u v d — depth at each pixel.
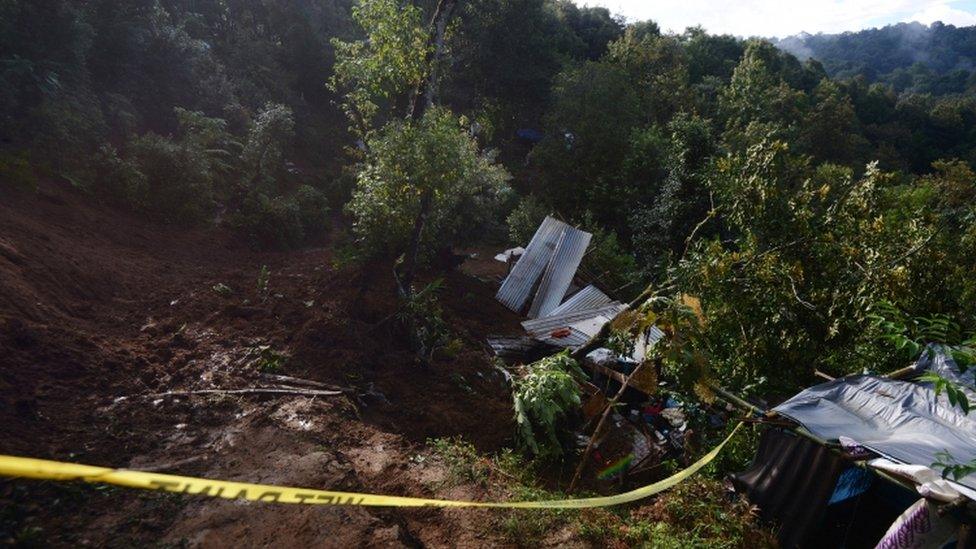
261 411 5.80
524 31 34.41
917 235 8.21
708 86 46.97
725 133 28.73
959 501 4.37
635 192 22.02
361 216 9.37
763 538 5.72
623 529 5.31
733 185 8.99
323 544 4.02
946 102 81.75
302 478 4.70
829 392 6.09
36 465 1.60
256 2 29.17
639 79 37.25
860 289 7.62
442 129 8.69
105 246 9.75
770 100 44.62
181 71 18.11
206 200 13.92
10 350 5.29
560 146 25.67
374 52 10.11
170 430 5.20
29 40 12.54
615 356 9.12
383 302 8.82
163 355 6.57
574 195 24.61
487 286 14.30
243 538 3.97
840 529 5.75
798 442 5.90
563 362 7.84
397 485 5.16
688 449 7.25
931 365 6.11
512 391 7.71
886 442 5.01
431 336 8.76
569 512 5.36
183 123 16.36
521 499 5.37
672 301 6.67
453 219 14.02
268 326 7.86
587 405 7.45
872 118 75.56
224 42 25.11
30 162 10.90
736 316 8.42
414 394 7.30
